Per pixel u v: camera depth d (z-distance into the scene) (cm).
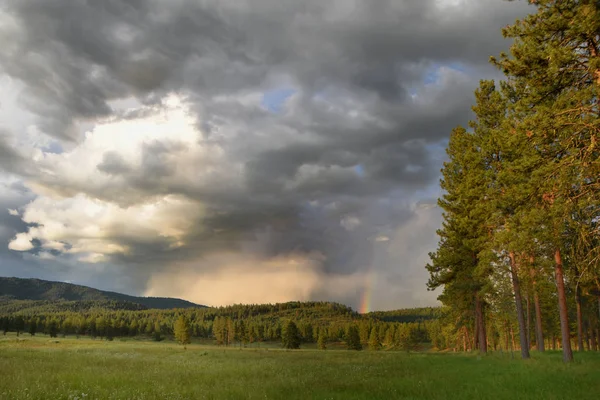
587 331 5816
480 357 3053
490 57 1605
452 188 3834
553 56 1337
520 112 1585
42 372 1691
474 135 3136
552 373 1773
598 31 1283
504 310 3155
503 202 1622
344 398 1185
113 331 18700
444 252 3706
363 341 16875
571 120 1320
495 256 2808
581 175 1301
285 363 2798
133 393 1202
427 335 17675
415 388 1374
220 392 1267
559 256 2341
